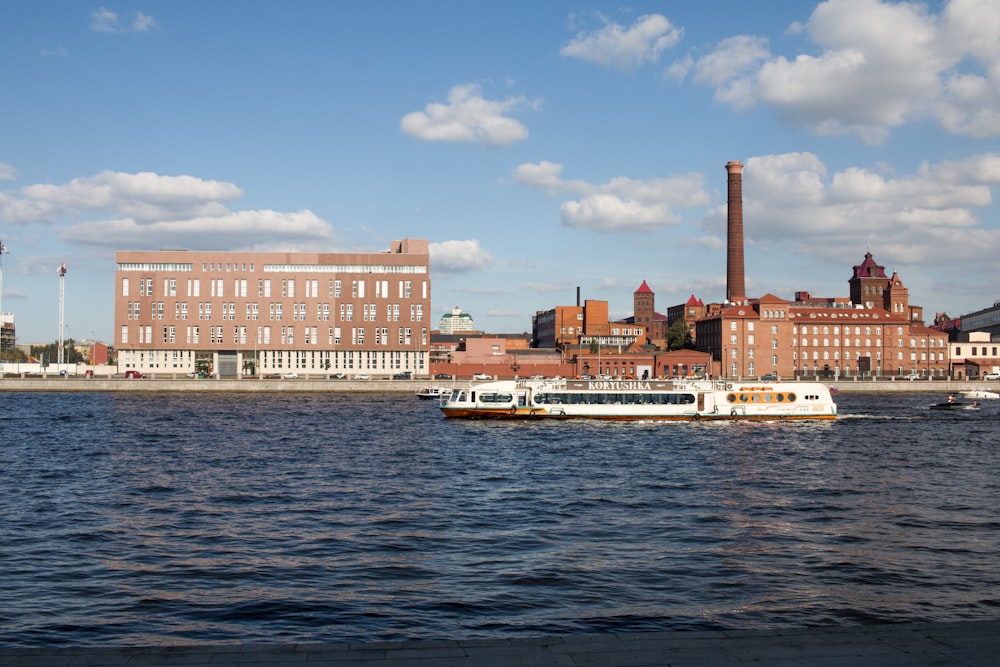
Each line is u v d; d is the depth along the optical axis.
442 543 35.47
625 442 80.69
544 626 24.50
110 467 60.53
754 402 106.88
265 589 28.52
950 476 57.69
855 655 15.18
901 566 31.84
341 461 64.44
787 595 27.94
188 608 26.41
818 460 66.88
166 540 36.06
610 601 27.08
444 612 25.86
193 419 108.56
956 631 16.55
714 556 33.25
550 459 66.25
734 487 51.81
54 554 33.53
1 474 56.62
